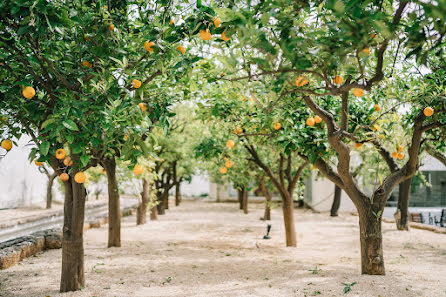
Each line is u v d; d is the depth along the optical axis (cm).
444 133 482
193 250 743
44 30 264
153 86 378
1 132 360
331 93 296
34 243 651
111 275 512
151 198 1084
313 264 602
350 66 272
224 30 273
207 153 727
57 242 703
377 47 284
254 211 1814
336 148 450
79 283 434
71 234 431
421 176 1026
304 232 1062
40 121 350
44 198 2002
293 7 252
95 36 346
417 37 237
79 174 318
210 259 649
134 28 405
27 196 1830
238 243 852
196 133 1134
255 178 1347
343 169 482
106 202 2070
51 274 510
